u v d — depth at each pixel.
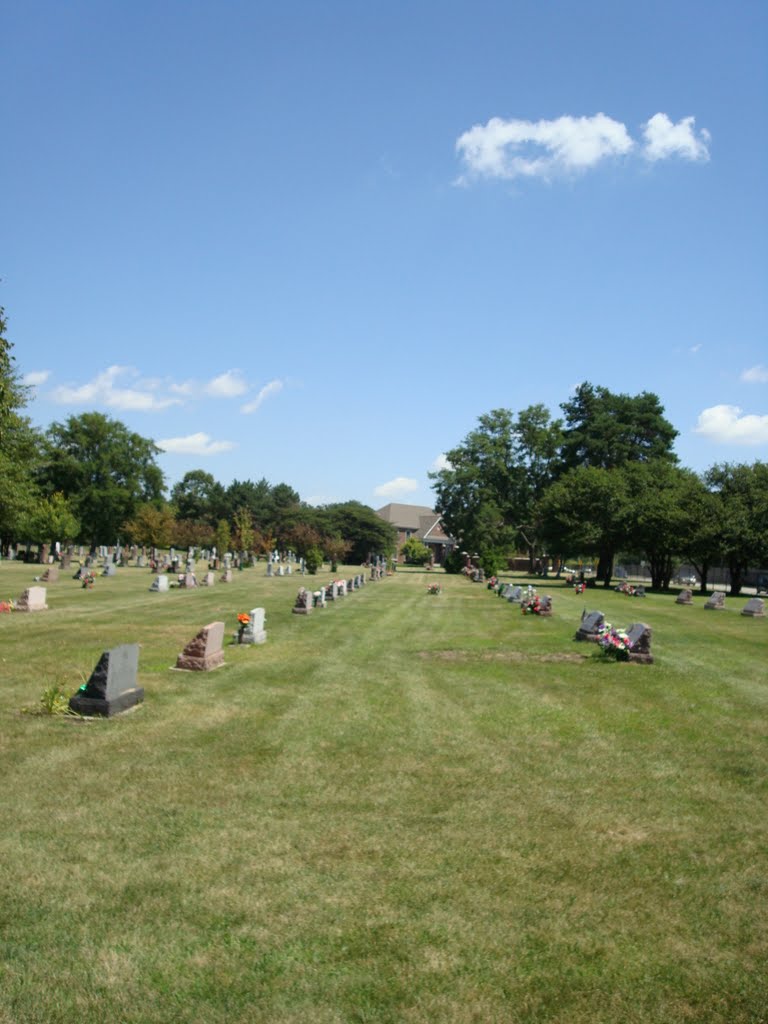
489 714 12.36
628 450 72.81
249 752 9.80
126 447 91.50
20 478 45.62
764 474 53.75
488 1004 4.62
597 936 5.44
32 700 12.30
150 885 6.06
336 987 4.76
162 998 4.62
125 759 9.33
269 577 57.75
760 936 5.49
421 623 27.12
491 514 79.88
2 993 4.64
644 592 48.78
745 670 17.50
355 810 7.82
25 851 6.64
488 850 6.88
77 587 38.00
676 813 7.91
